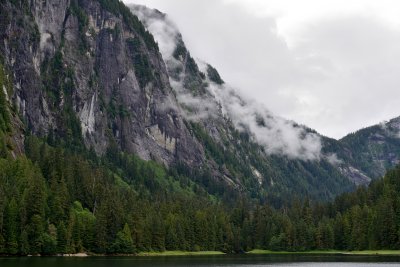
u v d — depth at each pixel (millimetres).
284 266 172000
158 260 193750
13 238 182500
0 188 190250
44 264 149625
